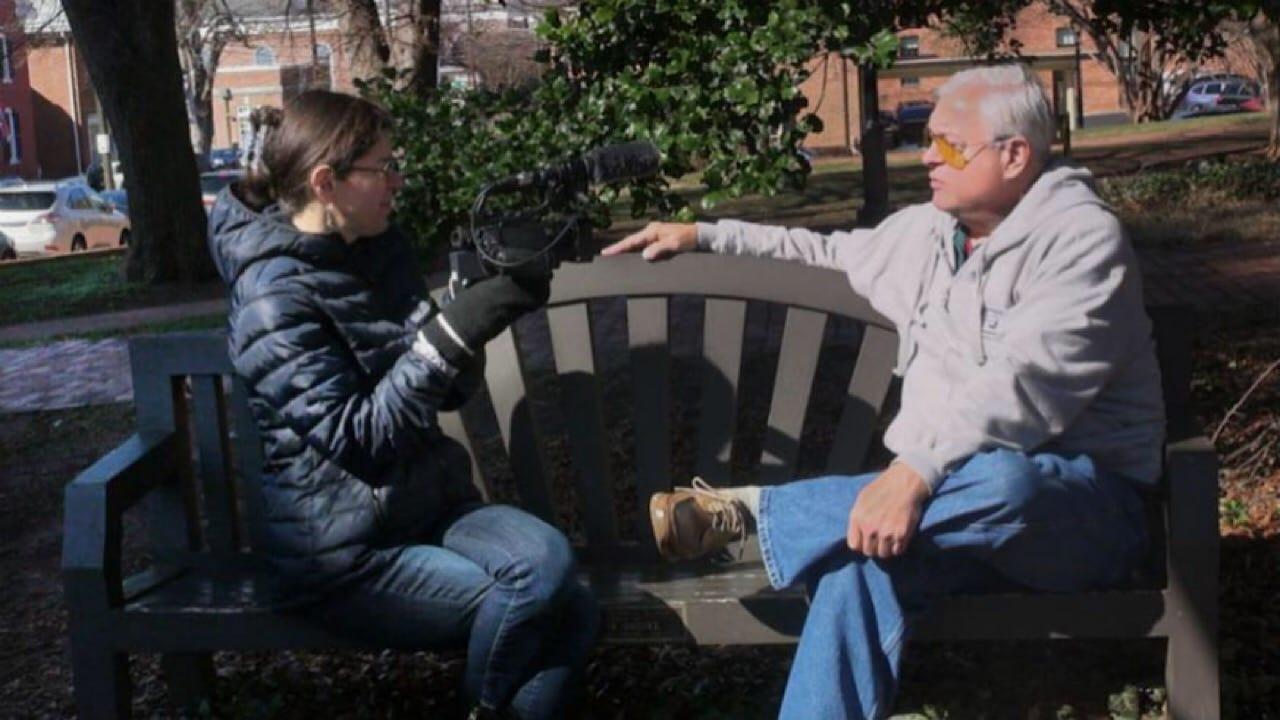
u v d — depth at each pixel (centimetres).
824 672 308
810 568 316
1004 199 320
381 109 335
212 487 381
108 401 865
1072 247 310
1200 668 320
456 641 331
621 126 480
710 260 373
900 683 382
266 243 324
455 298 317
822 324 374
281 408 319
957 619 324
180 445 380
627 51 497
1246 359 748
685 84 476
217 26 3139
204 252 1761
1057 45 4353
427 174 481
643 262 376
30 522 601
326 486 328
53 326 1416
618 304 1038
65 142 6072
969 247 333
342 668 412
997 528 309
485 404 688
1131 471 323
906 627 316
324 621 336
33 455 722
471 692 330
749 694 379
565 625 330
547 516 386
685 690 375
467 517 334
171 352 376
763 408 666
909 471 307
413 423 316
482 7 2338
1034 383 308
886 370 369
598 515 383
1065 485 312
